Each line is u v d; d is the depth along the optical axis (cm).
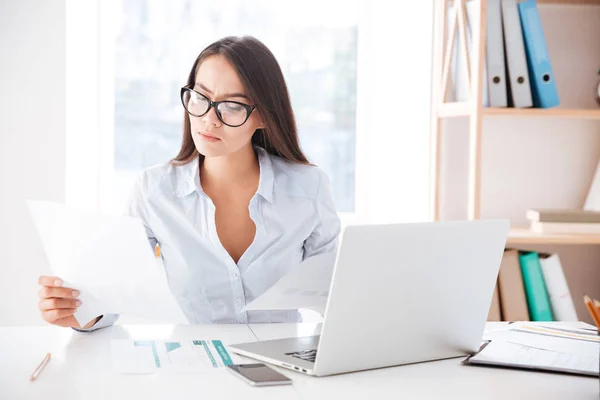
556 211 242
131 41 278
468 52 235
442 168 265
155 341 140
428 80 260
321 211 187
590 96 267
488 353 132
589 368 122
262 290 181
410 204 269
